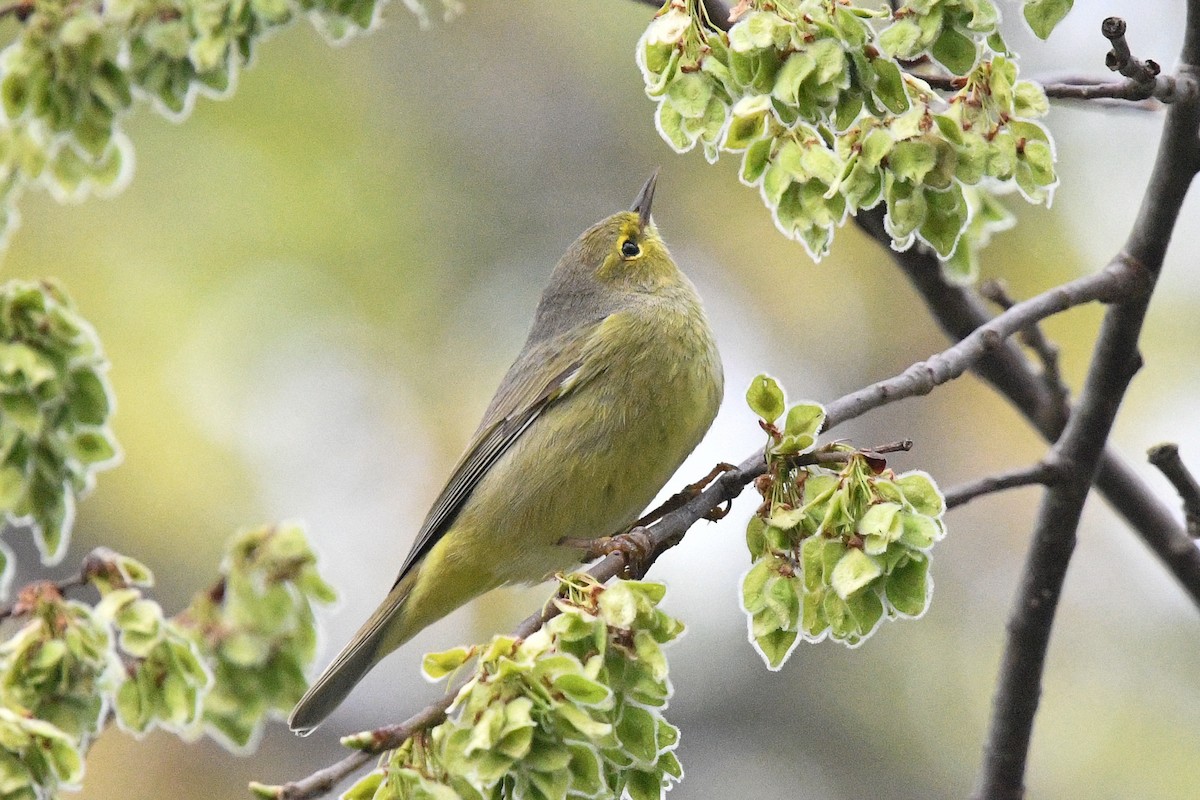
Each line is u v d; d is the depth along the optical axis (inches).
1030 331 319.9
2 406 277.7
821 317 518.0
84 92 302.4
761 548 220.1
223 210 503.5
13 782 238.2
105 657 269.0
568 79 548.4
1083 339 471.8
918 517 209.6
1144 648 463.5
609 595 202.8
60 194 319.3
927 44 210.2
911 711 478.9
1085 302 269.0
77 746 266.4
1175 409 458.0
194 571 486.9
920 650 484.7
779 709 487.2
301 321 505.7
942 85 235.9
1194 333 461.7
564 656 194.7
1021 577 302.2
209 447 490.6
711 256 526.3
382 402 510.9
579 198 537.0
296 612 320.5
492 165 539.2
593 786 194.2
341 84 527.5
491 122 542.6
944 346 512.1
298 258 505.4
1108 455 323.0
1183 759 446.0
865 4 286.4
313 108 519.2
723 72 214.2
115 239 499.5
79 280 494.3
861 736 478.6
